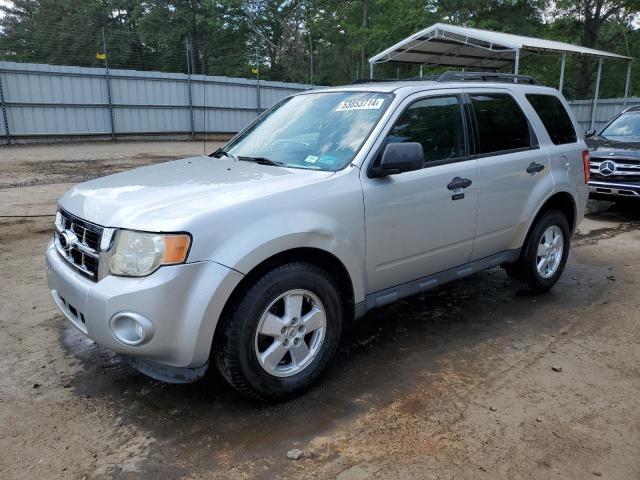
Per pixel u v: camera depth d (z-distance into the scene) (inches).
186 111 1024.2
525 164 175.0
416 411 119.8
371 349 151.6
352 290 132.0
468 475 98.9
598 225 322.3
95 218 112.9
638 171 319.9
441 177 148.1
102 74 916.0
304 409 120.9
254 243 109.8
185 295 104.7
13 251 249.1
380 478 98.1
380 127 138.3
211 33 1535.4
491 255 173.6
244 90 1079.6
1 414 118.0
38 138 872.3
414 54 787.4
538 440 109.5
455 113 159.2
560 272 199.2
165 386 130.5
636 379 135.0
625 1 1163.3
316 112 157.6
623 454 105.3
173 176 134.6
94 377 134.6
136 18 1465.3
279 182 124.0
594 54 733.3
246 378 114.2
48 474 98.9
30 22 1323.8
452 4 1249.4
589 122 991.6
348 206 126.9
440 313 178.7
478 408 121.3
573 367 141.1
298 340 122.6
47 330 161.9
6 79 823.1
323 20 1462.8
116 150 794.8
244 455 104.7
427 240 147.6
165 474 99.2
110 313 104.7
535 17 1294.3
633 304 187.5
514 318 174.6
